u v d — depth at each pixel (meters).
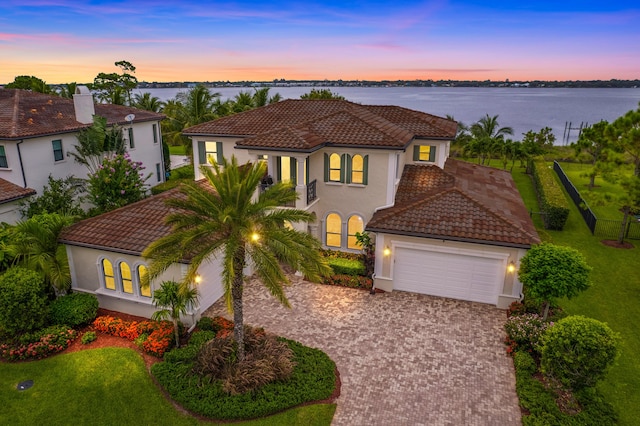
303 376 13.85
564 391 13.16
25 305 15.26
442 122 27.45
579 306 18.92
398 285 20.16
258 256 12.54
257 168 13.36
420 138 24.80
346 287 20.44
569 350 12.18
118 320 16.84
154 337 15.54
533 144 48.41
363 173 22.00
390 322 17.55
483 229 18.36
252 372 13.40
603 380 12.97
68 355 15.14
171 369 14.00
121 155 27.44
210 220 13.45
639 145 23.25
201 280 17.73
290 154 20.77
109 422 12.32
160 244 12.56
